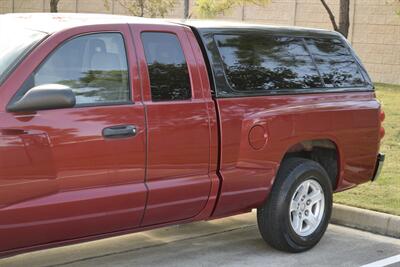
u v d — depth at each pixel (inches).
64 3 1317.7
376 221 258.5
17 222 155.8
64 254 217.6
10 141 153.4
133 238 239.0
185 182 188.9
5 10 1418.6
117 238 237.6
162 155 183.3
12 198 154.6
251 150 205.0
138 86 181.2
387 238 251.0
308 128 221.1
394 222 254.1
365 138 243.1
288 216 217.8
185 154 188.9
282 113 213.0
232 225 260.4
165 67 189.0
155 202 182.4
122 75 179.5
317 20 1048.8
